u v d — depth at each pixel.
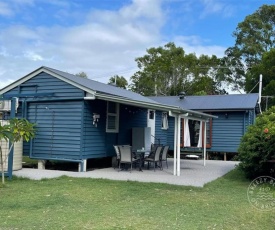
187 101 18.28
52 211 5.17
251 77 31.34
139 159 10.81
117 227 4.39
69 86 10.45
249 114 16.25
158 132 16.84
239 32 40.28
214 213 5.30
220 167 12.41
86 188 7.22
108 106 11.63
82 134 10.12
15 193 6.57
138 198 6.32
